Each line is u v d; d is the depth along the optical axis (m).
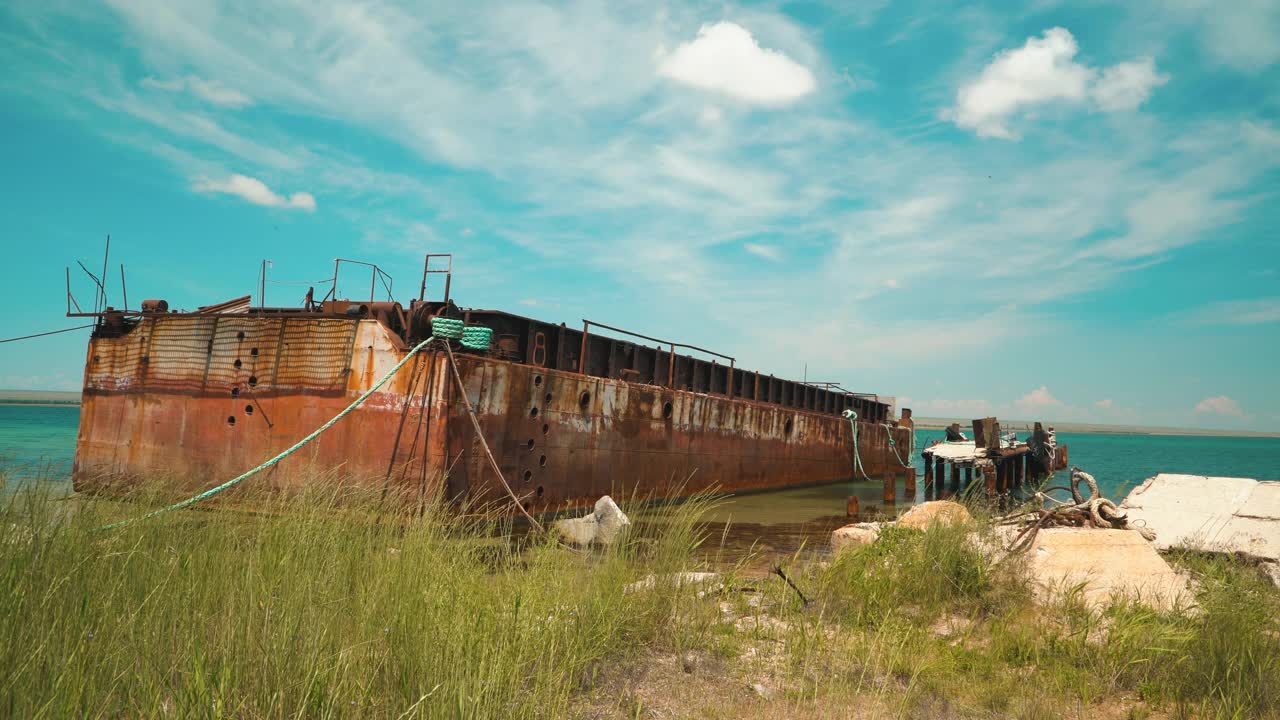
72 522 6.02
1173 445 174.75
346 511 7.66
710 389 27.11
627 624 6.68
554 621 5.92
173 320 18.53
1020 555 8.77
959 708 5.54
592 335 20.89
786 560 10.94
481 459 16.17
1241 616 6.61
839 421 36.75
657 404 22.81
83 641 4.39
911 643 6.94
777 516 21.70
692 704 5.33
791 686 5.77
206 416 17.64
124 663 4.34
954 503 10.88
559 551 8.16
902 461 45.12
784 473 31.16
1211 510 11.49
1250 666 5.89
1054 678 6.19
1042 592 8.12
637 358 22.91
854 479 38.44
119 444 18.75
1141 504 12.07
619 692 5.48
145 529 6.50
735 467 27.38
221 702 3.74
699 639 6.80
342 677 4.37
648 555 8.26
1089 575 8.36
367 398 15.93
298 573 5.82
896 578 8.57
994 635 7.12
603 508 11.93
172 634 4.55
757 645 6.79
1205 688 5.80
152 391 18.47
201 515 7.35
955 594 8.32
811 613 7.98
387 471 15.52
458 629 5.05
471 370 15.91
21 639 4.14
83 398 19.59
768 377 31.42
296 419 16.56
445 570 6.53
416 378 15.59
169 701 4.16
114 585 5.29
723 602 8.17
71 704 3.75
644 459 22.14
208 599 5.23
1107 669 6.25
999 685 5.95
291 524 6.85
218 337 17.86
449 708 4.19
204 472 17.42
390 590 5.81
